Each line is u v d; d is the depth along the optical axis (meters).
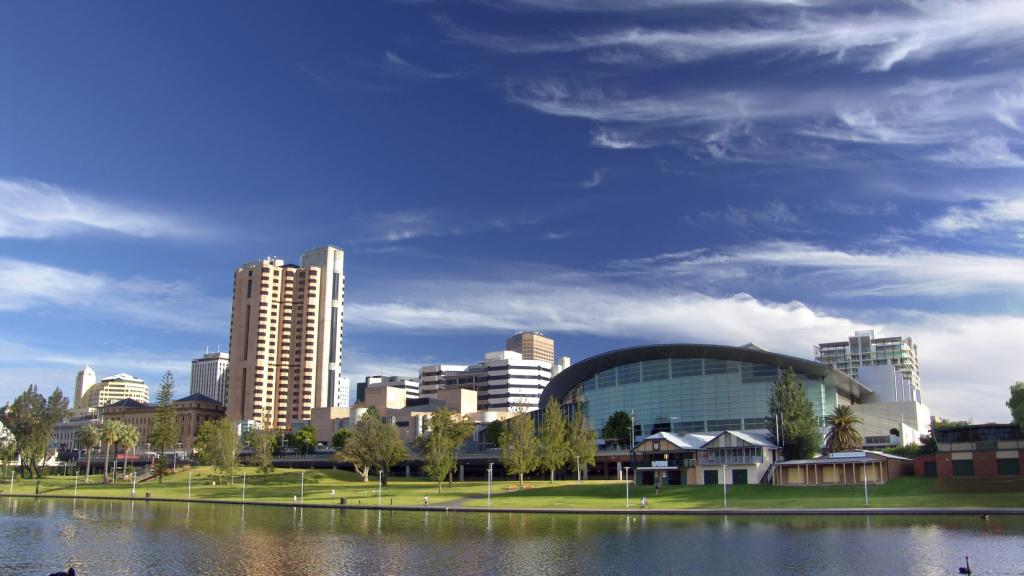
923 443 157.50
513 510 105.69
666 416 186.62
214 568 61.97
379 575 57.91
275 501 132.75
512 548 69.06
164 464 191.62
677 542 70.50
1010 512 84.06
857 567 55.97
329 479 180.38
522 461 139.38
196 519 102.31
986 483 105.50
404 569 60.06
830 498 103.62
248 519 101.12
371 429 166.75
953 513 85.50
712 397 181.88
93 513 115.62
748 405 177.62
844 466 119.88
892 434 175.12
